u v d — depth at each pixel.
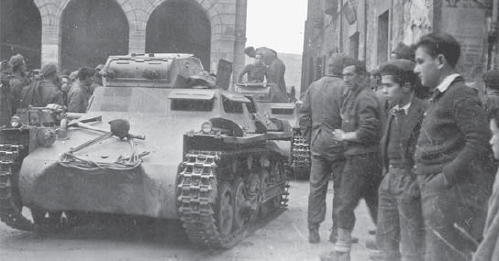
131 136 6.62
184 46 29.66
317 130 6.52
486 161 3.72
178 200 5.98
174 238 7.02
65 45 28.86
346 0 20.14
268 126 8.80
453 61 3.79
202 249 6.52
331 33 24.56
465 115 3.57
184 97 7.33
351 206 5.68
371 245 6.52
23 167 6.41
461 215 3.62
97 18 29.23
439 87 3.73
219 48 23.69
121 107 7.68
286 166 9.61
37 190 6.44
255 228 7.64
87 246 6.56
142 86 7.78
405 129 4.47
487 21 10.52
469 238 3.63
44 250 6.32
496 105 5.48
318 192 6.70
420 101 4.46
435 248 3.70
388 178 4.65
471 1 10.57
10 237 6.97
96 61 29.33
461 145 3.67
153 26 29.39
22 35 28.92
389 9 14.32
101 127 7.22
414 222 4.39
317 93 6.55
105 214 7.71
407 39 12.61
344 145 5.86
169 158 6.25
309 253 6.36
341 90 6.36
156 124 7.18
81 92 10.52
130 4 23.97
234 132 6.88
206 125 6.34
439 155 3.70
